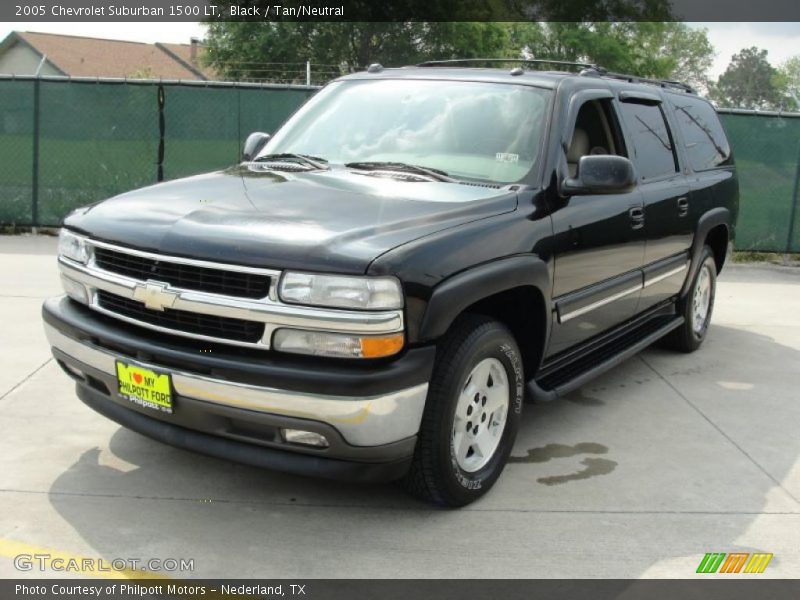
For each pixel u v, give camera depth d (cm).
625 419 483
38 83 1053
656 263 522
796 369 606
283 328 300
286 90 1079
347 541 327
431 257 316
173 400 319
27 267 838
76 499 350
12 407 450
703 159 611
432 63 509
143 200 367
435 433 330
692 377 575
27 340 576
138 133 1078
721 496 385
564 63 508
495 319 362
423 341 312
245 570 304
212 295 309
